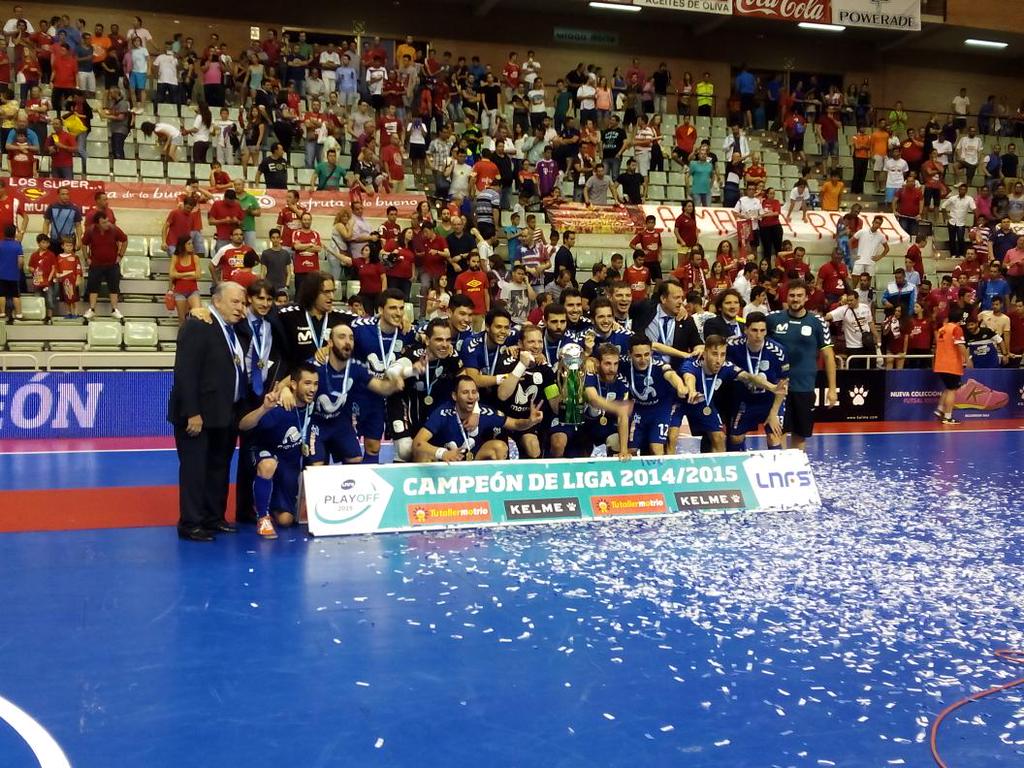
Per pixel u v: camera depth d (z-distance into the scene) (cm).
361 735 400
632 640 519
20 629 527
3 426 1297
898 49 3011
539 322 1452
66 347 1477
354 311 1193
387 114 2081
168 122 2038
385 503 770
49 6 2369
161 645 504
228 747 388
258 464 764
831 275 1847
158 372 1360
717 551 711
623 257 1848
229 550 705
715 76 2889
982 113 2816
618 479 834
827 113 2553
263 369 764
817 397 1664
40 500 884
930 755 391
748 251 2027
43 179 1694
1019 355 1864
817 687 459
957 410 1747
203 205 1752
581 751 388
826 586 623
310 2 2572
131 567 655
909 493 962
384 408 868
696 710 431
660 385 870
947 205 2305
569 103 2369
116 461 1111
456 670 474
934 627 547
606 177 2134
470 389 775
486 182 1895
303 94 2203
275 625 538
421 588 611
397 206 1867
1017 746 401
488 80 2278
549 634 527
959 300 1839
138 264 1672
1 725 406
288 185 1967
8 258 1466
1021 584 634
